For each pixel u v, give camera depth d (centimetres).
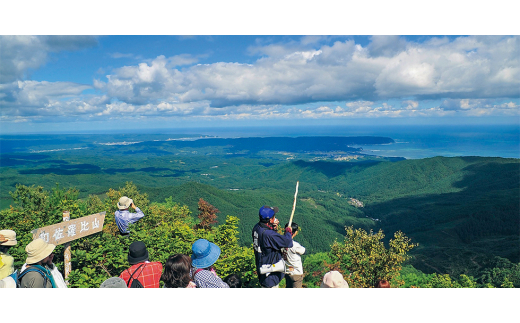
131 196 2725
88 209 1118
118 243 583
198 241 308
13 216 831
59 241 429
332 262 805
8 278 291
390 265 751
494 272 2927
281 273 329
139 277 287
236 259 611
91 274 482
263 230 320
